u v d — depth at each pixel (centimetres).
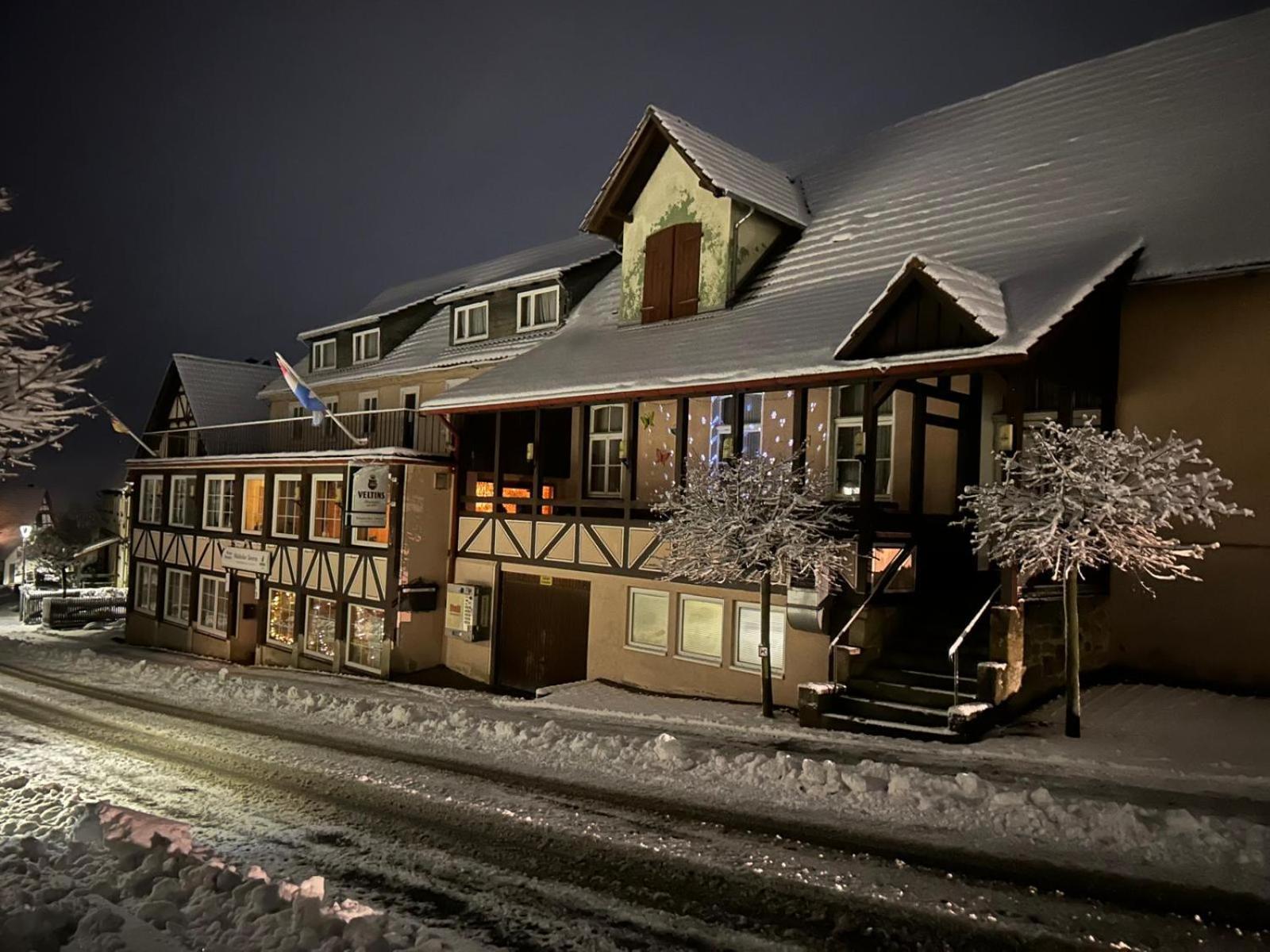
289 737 1078
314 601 2019
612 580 1469
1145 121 1366
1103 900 553
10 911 481
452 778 862
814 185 1783
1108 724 934
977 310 991
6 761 965
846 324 1223
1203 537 1070
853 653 1066
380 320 2395
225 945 464
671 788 803
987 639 1065
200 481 2502
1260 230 1028
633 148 1630
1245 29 1400
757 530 1036
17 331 719
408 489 1748
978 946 502
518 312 2025
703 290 1572
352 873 624
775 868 615
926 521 1209
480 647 1711
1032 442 1020
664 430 1579
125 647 2684
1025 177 1412
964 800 715
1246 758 809
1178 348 1094
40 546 4466
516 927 539
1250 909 536
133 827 644
